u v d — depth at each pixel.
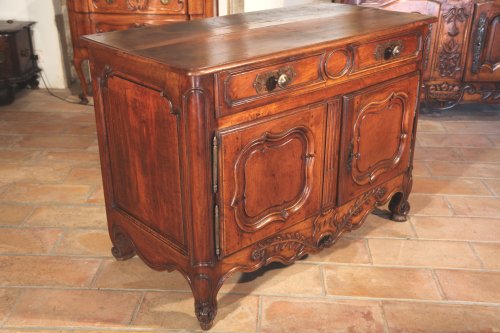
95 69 2.13
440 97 4.20
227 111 1.82
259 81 1.87
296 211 2.21
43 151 3.67
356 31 2.20
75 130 4.04
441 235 2.73
